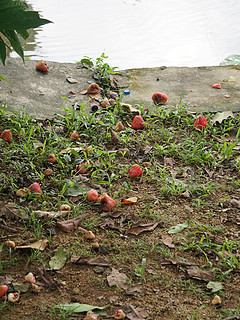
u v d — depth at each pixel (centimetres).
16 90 229
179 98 237
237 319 107
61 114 216
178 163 183
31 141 185
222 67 275
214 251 131
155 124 213
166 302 113
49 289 116
